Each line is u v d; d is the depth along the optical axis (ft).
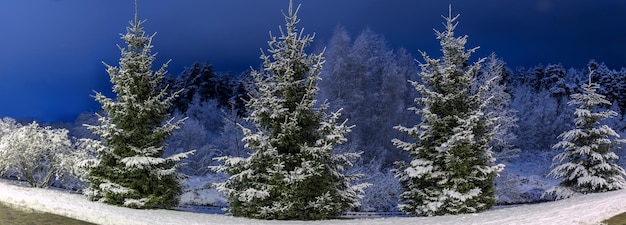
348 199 57.47
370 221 48.21
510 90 164.04
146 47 58.49
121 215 43.09
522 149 140.87
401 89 125.18
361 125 116.57
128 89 55.88
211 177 104.83
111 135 55.77
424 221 45.27
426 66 63.67
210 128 145.18
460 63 63.00
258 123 57.93
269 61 58.49
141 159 55.06
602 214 39.60
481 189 59.21
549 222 37.32
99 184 55.62
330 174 56.54
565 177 76.95
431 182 61.00
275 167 52.90
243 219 51.31
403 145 63.57
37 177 78.18
